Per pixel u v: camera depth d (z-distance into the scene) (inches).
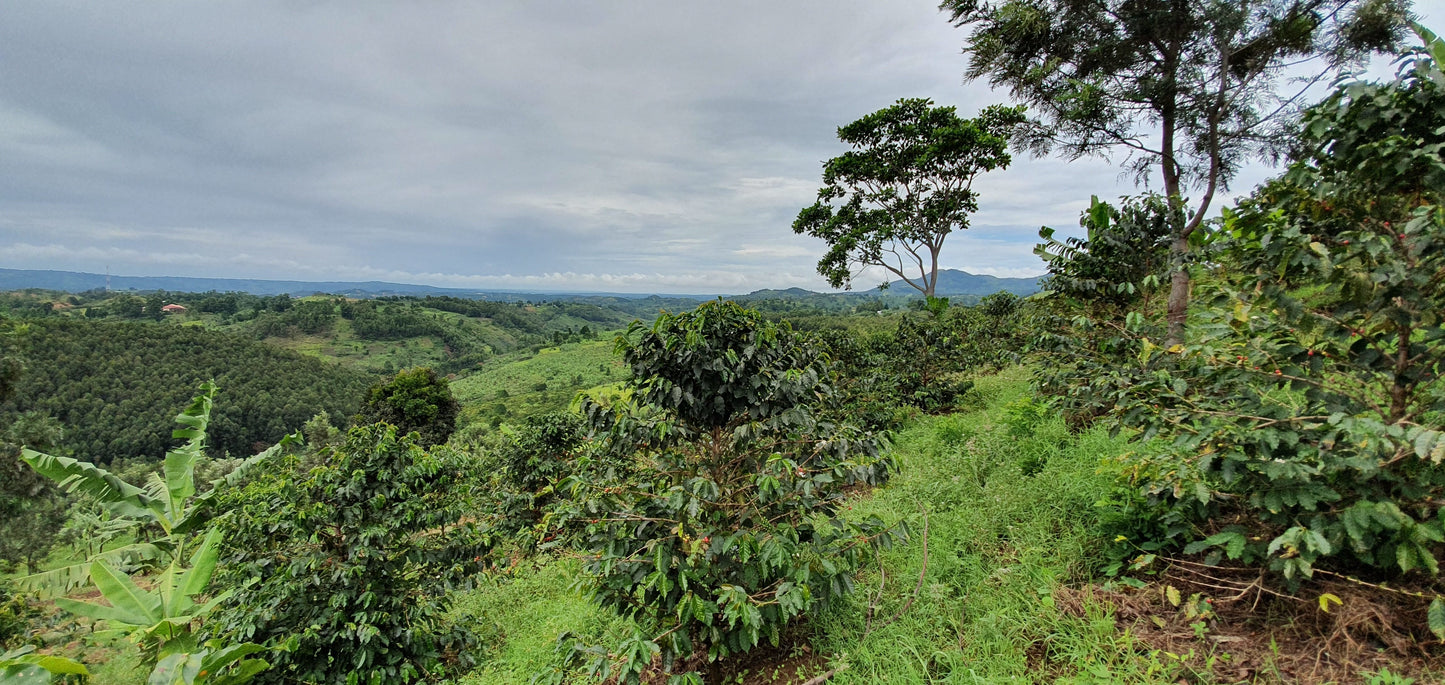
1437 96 86.0
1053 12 331.6
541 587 291.4
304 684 203.6
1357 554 90.9
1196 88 310.0
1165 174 331.3
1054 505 158.9
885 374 435.5
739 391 130.4
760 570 127.5
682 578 118.6
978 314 542.9
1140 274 221.5
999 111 530.9
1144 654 102.8
